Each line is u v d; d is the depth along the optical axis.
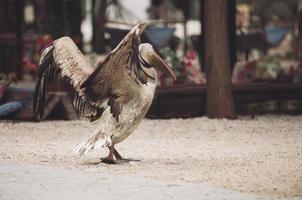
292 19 36.31
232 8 23.17
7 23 27.86
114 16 37.34
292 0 37.25
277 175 12.31
